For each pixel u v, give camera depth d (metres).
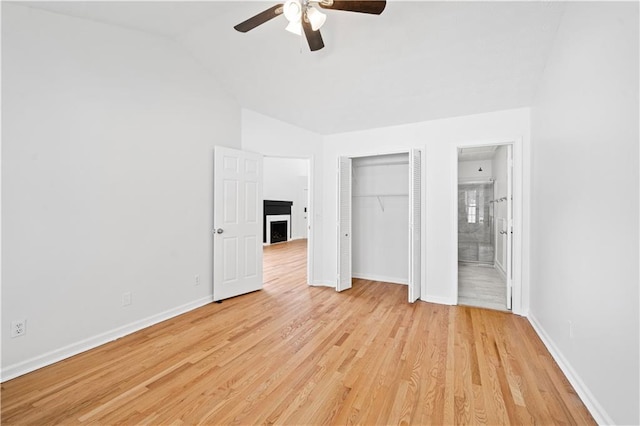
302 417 1.61
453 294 3.49
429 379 1.97
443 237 3.55
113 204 2.58
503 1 2.09
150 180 2.89
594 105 1.68
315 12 1.91
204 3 2.38
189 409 1.68
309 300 3.65
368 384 1.91
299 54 2.96
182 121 3.20
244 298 3.73
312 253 4.34
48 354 2.16
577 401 1.74
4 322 1.96
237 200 3.77
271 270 5.43
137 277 2.78
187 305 3.27
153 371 2.06
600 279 1.60
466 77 2.85
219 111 3.65
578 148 1.89
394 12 2.33
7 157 1.96
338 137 4.30
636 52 1.29
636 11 1.29
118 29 2.60
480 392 1.83
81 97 2.36
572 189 1.97
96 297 2.46
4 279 1.96
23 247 2.04
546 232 2.52
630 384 1.33
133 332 2.71
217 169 3.55
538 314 2.73
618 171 1.44
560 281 2.17
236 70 3.41
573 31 1.97
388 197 4.59
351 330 2.76
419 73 2.90
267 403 1.73
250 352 2.33
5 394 1.80
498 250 5.51
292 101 3.72
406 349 2.38
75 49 2.32
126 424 1.56
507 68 2.66
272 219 9.56
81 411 1.66
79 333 2.35
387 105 3.46
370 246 4.75
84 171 2.38
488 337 2.60
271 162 9.80
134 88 2.74
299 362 2.18
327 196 4.40
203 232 3.47
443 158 3.56
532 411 1.66
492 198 6.20
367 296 3.82
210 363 2.17
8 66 1.96
